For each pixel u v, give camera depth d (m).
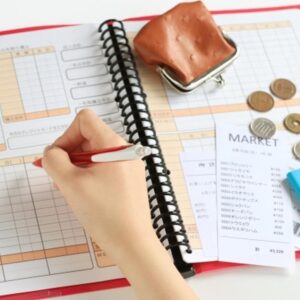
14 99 0.79
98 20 0.89
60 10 0.89
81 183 0.67
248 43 0.89
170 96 0.82
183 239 0.72
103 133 0.69
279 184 0.78
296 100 0.85
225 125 0.81
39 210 0.73
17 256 0.70
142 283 0.64
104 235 0.66
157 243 0.67
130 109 0.80
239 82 0.85
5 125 0.77
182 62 0.81
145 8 0.91
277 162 0.79
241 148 0.79
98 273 0.70
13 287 0.68
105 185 0.67
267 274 0.72
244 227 0.74
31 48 0.83
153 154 0.76
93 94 0.81
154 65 0.82
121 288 0.70
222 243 0.73
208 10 0.87
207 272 0.72
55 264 0.70
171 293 0.64
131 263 0.65
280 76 0.86
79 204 0.67
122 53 0.84
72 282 0.69
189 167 0.77
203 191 0.76
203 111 0.82
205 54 0.82
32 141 0.77
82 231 0.72
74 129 0.70
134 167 0.69
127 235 0.65
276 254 0.73
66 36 0.85
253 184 0.77
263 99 0.84
